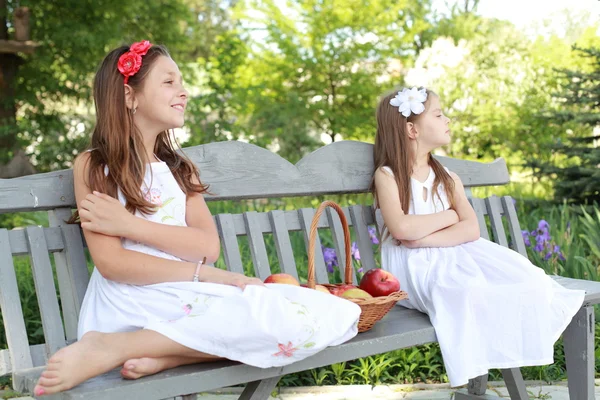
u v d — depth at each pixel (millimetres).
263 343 1619
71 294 1977
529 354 2090
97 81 1928
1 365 1828
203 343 1605
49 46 8508
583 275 3373
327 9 8531
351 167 2570
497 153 9250
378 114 2529
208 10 13984
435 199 2467
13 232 1905
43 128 8719
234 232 2285
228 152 2311
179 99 1938
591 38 9812
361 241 2553
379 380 2834
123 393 1500
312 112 8688
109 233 1753
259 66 8930
